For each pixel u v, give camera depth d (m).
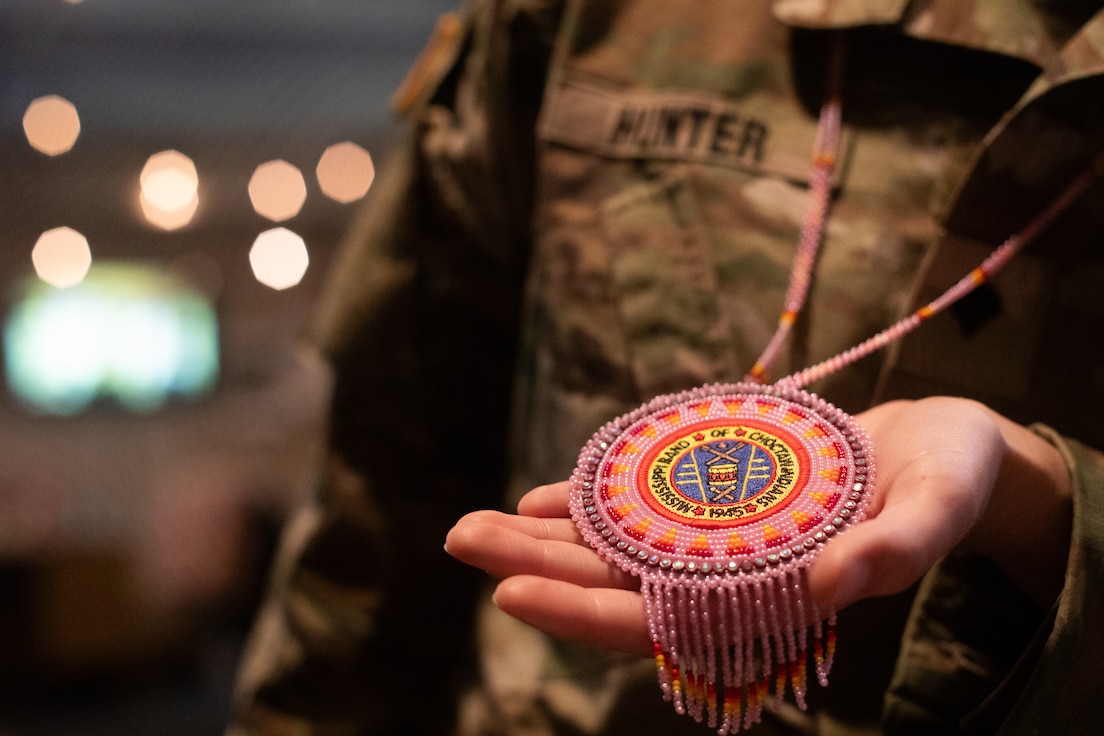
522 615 0.56
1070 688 0.58
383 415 0.81
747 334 0.69
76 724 1.46
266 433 2.10
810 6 0.70
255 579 1.59
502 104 0.76
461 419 0.81
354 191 1.96
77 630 1.52
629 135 0.73
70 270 2.02
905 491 0.55
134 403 2.27
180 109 2.02
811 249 0.68
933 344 0.66
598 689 0.70
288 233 1.96
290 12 1.98
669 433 0.64
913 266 0.67
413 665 0.81
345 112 2.09
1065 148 0.64
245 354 2.32
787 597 0.57
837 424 0.62
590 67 0.74
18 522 1.62
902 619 0.66
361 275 0.81
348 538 0.81
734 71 0.72
